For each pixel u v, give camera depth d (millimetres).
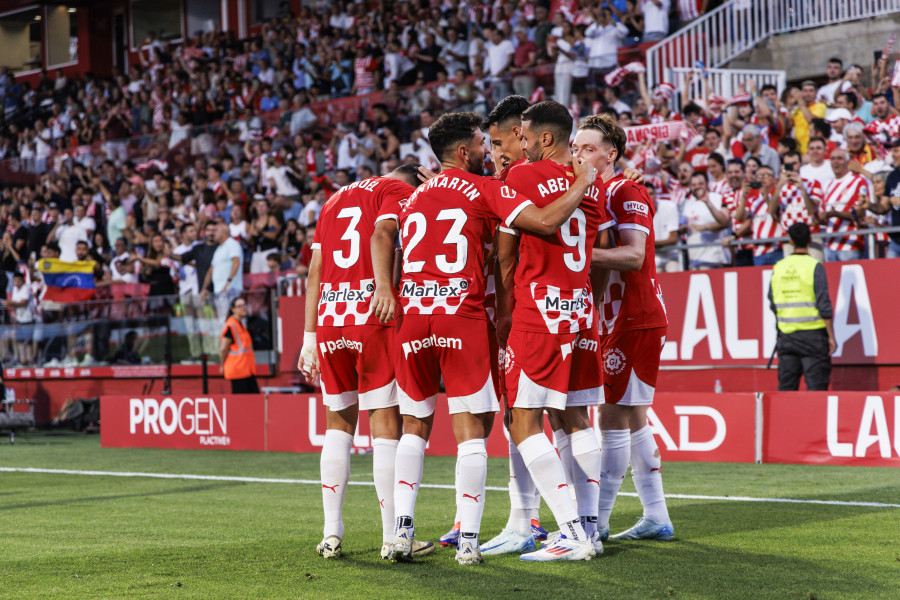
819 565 10297
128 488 18797
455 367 10656
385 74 47688
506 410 11672
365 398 11320
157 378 37094
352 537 12680
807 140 32375
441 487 17984
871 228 25672
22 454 27594
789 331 23234
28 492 18422
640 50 36188
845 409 19812
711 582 9500
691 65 37469
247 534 13031
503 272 10844
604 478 11953
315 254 12086
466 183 10891
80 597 9211
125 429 29062
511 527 11578
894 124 29812
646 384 11875
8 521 14555
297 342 33438
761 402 20516
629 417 12156
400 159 40250
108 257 47062
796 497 15703
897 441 19266
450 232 10742
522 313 10680
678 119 33562
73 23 74812
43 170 51750
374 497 16875
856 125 29312
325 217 11867
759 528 12742
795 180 27312
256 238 40344
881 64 34125
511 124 11742
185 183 46969
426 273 10773
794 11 39344
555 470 10703
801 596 8891
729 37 39062
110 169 49250
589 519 11141
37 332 40406
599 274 11609
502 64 42906
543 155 11055
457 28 45906
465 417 10727
